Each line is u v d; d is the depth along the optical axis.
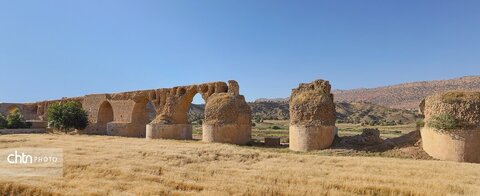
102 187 13.62
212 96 40.69
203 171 18.03
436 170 19.17
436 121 26.02
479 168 19.97
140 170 17.45
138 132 51.81
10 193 13.05
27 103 75.50
